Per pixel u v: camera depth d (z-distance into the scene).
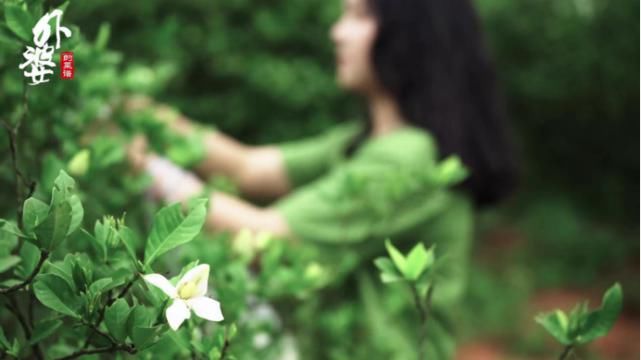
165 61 2.61
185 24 4.04
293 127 4.29
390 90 2.16
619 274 8.05
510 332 6.61
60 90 1.46
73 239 1.31
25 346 1.09
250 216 1.88
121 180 1.65
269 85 4.20
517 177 2.23
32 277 1.04
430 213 1.94
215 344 1.17
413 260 1.21
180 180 1.82
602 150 9.41
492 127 2.17
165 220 1.06
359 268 1.95
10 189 1.51
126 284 1.10
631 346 6.29
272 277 1.52
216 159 2.42
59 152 1.50
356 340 1.97
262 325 1.57
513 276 7.66
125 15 2.71
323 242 1.90
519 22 9.20
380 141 2.04
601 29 9.03
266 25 4.30
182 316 1.03
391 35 2.14
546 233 8.89
